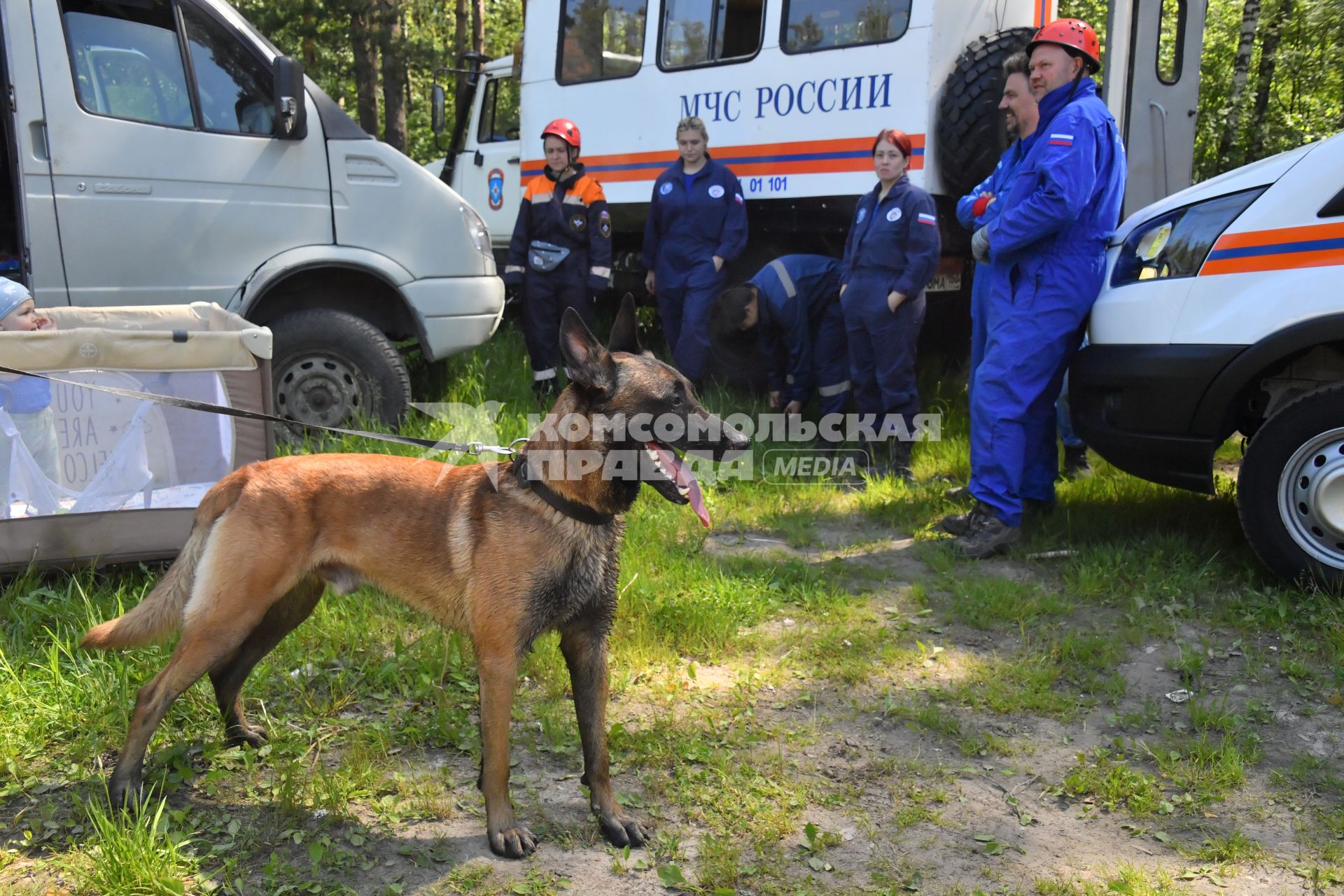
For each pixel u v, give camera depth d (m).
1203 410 4.28
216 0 5.70
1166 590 4.43
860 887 2.65
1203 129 14.48
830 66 7.08
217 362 4.27
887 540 5.38
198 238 5.58
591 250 7.10
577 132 7.05
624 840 2.81
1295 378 4.41
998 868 2.72
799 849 2.81
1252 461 4.21
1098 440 4.73
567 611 2.79
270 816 2.92
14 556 4.00
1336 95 14.34
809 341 7.02
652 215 7.11
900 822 2.93
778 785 3.12
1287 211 4.07
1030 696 3.64
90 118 5.25
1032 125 4.99
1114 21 6.63
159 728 3.32
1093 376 4.70
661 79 8.03
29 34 5.08
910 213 5.85
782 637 4.22
